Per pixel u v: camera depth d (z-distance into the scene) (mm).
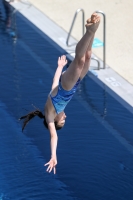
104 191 29109
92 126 34438
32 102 37125
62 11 50688
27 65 41625
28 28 47562
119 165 30938
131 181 29672
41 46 44531
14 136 33812
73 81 21172
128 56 42469
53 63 41906
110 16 49312
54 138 22078
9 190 29422
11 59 42562
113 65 41344
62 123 23375
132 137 33344
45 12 50656
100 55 42719
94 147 32469
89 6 51469
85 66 21844
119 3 52062
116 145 32625
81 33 46438
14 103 37156
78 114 35625
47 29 47375
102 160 31391
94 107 36406
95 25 19688
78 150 32219
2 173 30656
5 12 50656
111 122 34844
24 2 52750
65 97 21812
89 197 28750
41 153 32188
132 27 47156
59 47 44312
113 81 39375
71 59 42438
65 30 47156
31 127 34438
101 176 30172
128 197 28594
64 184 29672
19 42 45219
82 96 37656
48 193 29109
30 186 29641
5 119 35562
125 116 35438
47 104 22344
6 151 32469
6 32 46969
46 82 39312
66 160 31422
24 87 38844
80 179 29984
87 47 20500
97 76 39969
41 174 30484
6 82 39531
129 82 39250
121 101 37031
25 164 31297
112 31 46469
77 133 33719
